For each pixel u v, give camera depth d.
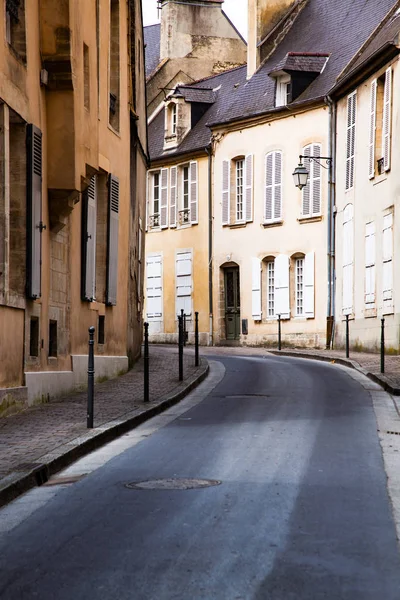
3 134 14.34
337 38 40.69
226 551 6.73
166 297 47.75
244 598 5.66
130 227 25.39
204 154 45.53
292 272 40.12
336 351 34.38
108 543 7.02
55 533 7.42
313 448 11.59
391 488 9.12
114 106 22.89
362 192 33.94
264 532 7.30
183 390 18.47
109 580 6.05
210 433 13.04
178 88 47.25
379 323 31.72
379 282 31.98
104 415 14.33
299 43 43.50
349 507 8.24
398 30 32.19
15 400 14.70
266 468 10.20
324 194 38.19
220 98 47.09
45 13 16.47
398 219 30.38
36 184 15.92
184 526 7.52
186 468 10.26
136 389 18.77
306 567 6.33
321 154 38.34
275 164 40.91
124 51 23.59
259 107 42.00
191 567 6.32
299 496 8.70
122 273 23.38
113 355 22.33
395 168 30.80
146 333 16.52
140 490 9.03
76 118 16.98
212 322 44.38
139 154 29.23
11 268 15.54
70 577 6.16
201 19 52.16
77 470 10.43
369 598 5.69
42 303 16.72
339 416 14.86
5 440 11.69
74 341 18.95
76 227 19.12
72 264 18.80
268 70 43.69
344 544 6.96
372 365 25.05
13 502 8.77
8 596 5.79
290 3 45.84
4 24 14.41
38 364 16.47
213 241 44.66
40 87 16.50
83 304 19.72
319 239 38.41
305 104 38.84
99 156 20.73
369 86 33.47
